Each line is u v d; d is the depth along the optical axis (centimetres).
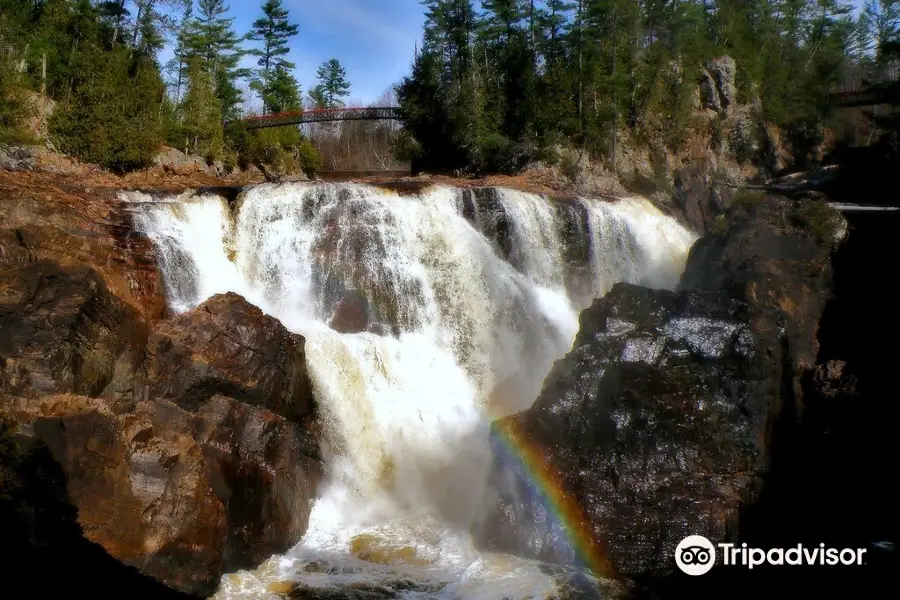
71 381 1565
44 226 1998
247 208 2625
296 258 2644
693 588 1568
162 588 1369
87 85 3872
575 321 3125
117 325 1752
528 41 6241
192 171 4338
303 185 2756
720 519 1636
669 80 5659
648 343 1922
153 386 1733
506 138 5500
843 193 3747
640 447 1741
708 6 7019
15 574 1194
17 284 1648
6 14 4044
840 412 1998
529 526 1688
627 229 3638
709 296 2061
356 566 1631
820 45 7056
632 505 1669
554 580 1570
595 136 5294
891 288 2239
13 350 1534
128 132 3875
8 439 1306
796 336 2172
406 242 2809
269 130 6384
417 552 1700
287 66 8644
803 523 1722
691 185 4750
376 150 10294
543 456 1766
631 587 1556
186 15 7094
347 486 2025
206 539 1453
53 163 3562
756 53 6494
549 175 5044
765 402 1831
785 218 2578
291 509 1736
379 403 2292
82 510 1335
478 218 3052
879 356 2092
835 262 2445
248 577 1557
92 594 1277
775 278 2309
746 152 5588
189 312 1911
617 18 5753
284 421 1784
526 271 3139
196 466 1488
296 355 1961
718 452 1742
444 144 6034
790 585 1545
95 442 1391
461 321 2839
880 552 1625
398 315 2702
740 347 1880
